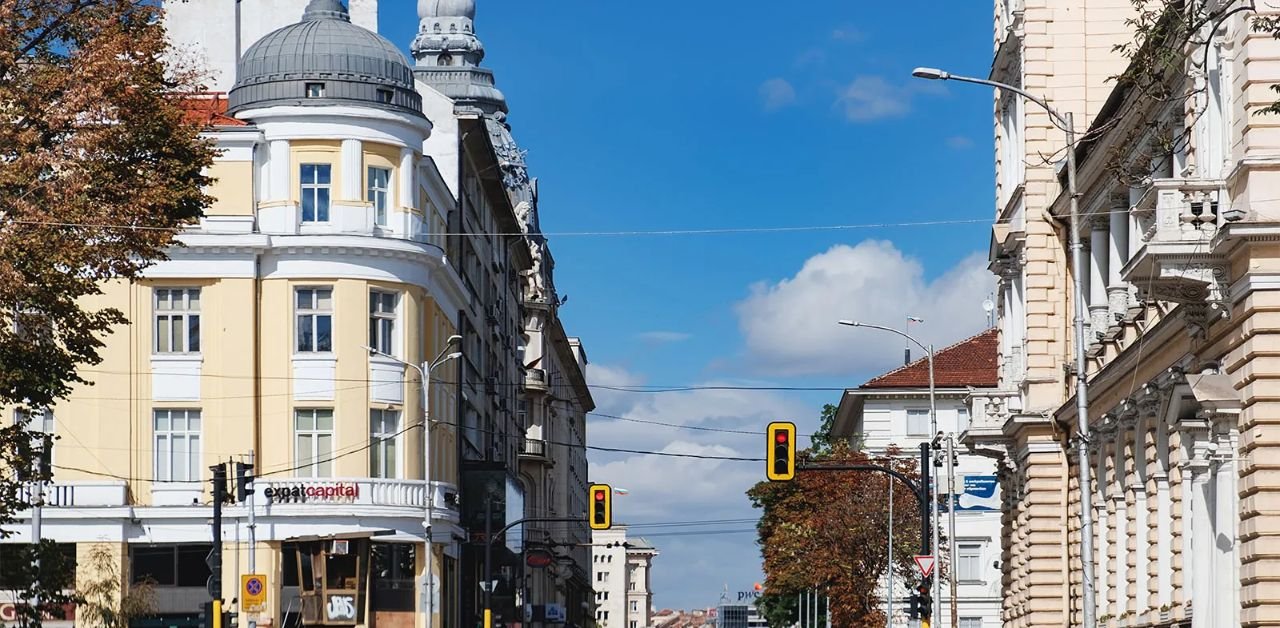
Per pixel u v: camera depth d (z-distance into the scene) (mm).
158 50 33219
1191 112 27719
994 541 93125
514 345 108312
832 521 83750
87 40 32438
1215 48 31703
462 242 77438
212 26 72875
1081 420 33938
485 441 88688
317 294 62750
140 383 62000
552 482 133000
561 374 141000
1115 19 49250
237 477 50906
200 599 61656
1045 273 49469
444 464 71062
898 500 82562
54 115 31469
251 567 58938
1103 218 46812
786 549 87438
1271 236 28953
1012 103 53562
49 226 30516
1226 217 29094
